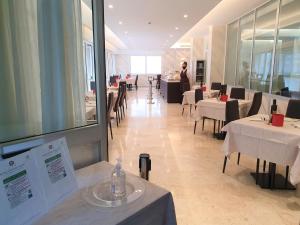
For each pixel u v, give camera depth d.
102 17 1.53
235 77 7.29
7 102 1.25
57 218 0.96
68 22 1.46
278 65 4.84
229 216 2.22
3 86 1.23
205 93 6.09
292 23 4.36
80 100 1.56
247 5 5.57
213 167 3.30
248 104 4.63
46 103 1.41
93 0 1.48
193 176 3.02
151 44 13.15
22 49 1.29
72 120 1.53
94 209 1.02
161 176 3.01
